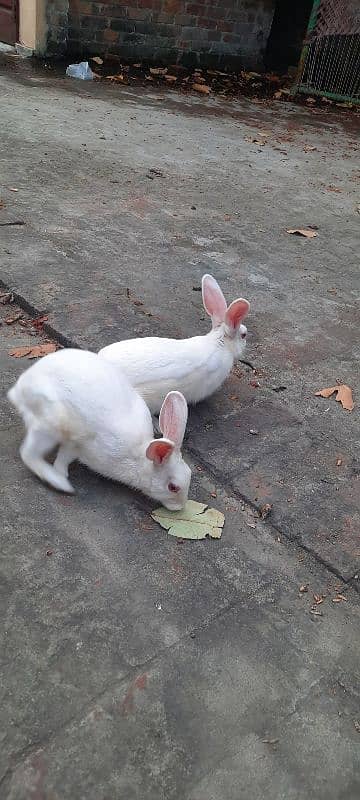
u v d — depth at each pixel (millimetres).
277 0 4289
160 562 915
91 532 939
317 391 1346
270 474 1105
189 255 1814
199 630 836
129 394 998
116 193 2125
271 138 3117
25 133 2492
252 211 2207
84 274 1606
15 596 831
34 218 1846
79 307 1459
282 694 785
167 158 2543
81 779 672
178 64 4129
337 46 4043
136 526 961
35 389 949
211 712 751
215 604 873
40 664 764
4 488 980
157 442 893
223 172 2516
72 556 897
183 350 1142
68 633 802
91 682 756
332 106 4043
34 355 1289
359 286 1833
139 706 742
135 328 1419
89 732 710
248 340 1484
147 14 3805
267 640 841
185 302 1571
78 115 2852
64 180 2143
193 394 1174
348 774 723
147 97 3391
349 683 813
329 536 1006
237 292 1675
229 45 4230
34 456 988
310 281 1811
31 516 944
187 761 703
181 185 2303
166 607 856
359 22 3996
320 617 885
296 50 4637
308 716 768
